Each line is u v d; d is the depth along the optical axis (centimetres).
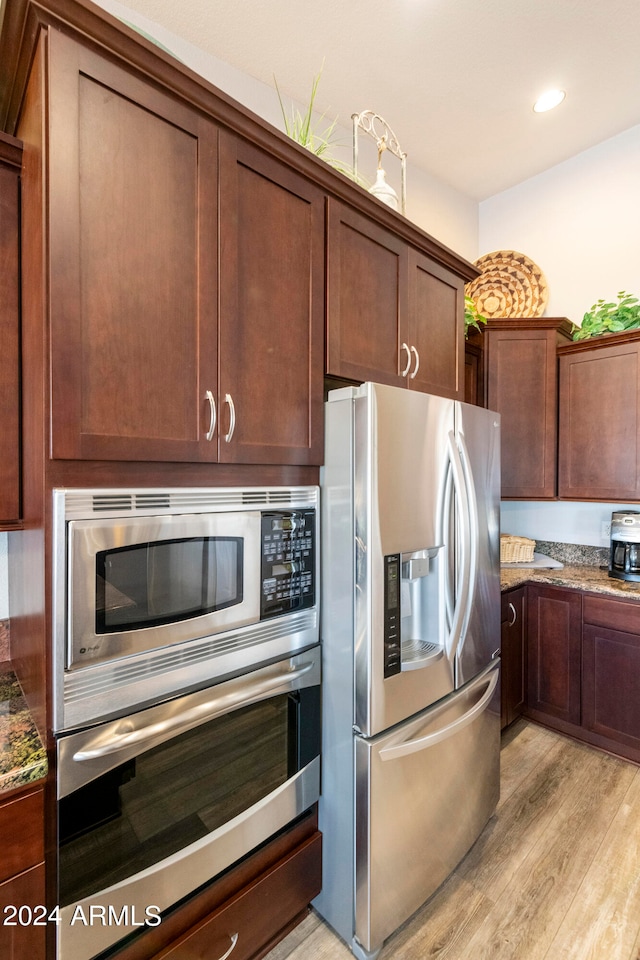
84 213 94
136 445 102
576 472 270
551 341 274
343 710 141
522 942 144
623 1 185
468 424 170
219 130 116
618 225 279
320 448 143
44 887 92
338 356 147
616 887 163
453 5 185
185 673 112
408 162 293
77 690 94
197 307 112
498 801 195
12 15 89
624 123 264
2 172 110
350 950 142
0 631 142
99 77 95
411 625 163
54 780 92
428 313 183
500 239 332
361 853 136
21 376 114
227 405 118
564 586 252
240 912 125
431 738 149
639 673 227
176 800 112
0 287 111
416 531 147
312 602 143
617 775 224
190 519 112
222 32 194
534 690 267
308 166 135
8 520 114
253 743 129
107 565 98
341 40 200
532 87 232
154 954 109
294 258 134
